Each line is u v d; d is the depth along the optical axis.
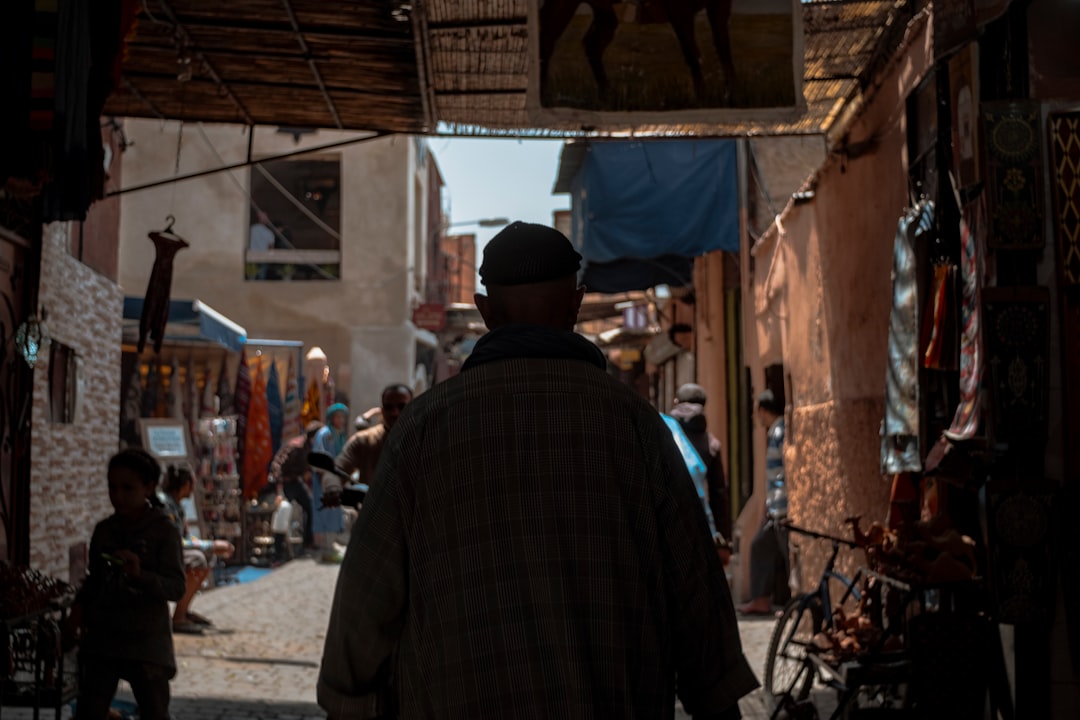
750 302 12.41
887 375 5.79
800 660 5.63
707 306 14.39
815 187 8.62
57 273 7.86
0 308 6.79
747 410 13.28
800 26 5.94
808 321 9.01
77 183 4.73
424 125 7.99
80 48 4.66
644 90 5.91
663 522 2.09
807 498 9.01
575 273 2.28
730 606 2.13
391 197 23.72
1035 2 4.64
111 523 4.77
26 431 7.05
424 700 2.01
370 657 2.09
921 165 5.73
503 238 2.25
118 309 9.63
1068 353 4.52
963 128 4.85
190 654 8.13
